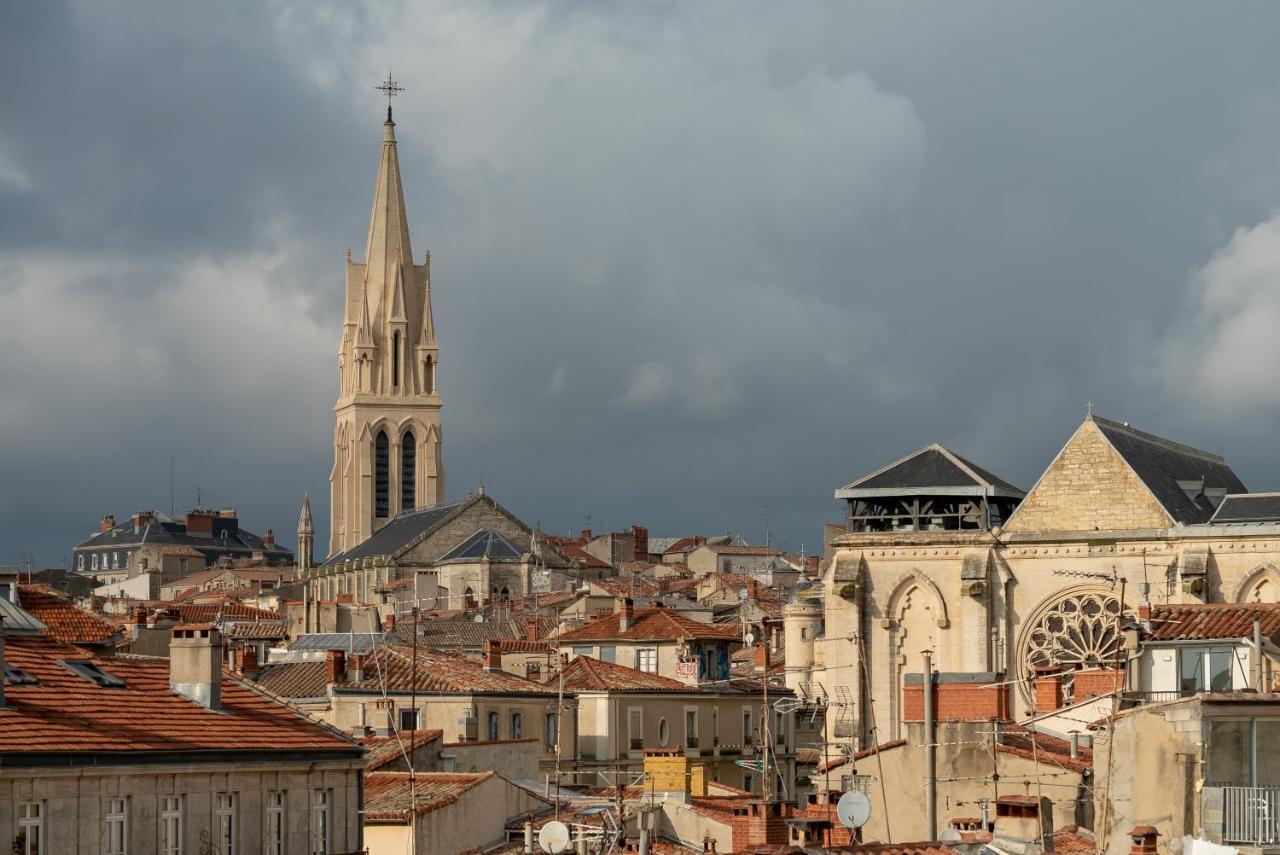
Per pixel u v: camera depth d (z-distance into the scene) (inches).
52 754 2906.0
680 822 3671.3
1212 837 2492.6
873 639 6884.8
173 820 3117.6
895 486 6943.9
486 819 3887.8
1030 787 3410.4
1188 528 6569.9
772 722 6451.8
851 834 3043.8
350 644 7258.9
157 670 3469.5
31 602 4347.9
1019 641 6732.3
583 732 6003.9
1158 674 3287.4
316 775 3395.7
